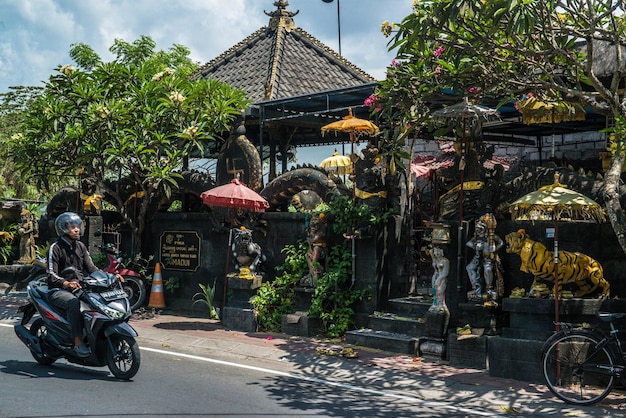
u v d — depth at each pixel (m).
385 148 12.73
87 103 15.06
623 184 11.15
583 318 9.88
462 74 10.67
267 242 14.45
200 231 15.45
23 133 15.51
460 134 11.54
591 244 10.39
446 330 11.23
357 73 19.28
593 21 9.55
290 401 8.61
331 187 13.77
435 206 13.98
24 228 19.28
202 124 14.61
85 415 7.56
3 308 15.93
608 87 12.18
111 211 17.17
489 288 10.80
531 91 10.94
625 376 8.55
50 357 9.99
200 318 15.04
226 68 19.58
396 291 12.95
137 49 24.80
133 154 14.72
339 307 12.99
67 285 9.45
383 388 9.55
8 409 7.68
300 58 18.94
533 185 11.70
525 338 9.97
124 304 9.55
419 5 9.70
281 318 13.44
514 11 8.77
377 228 12.70
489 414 8.35
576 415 8.23
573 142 19.56
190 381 9.48
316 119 17.28
